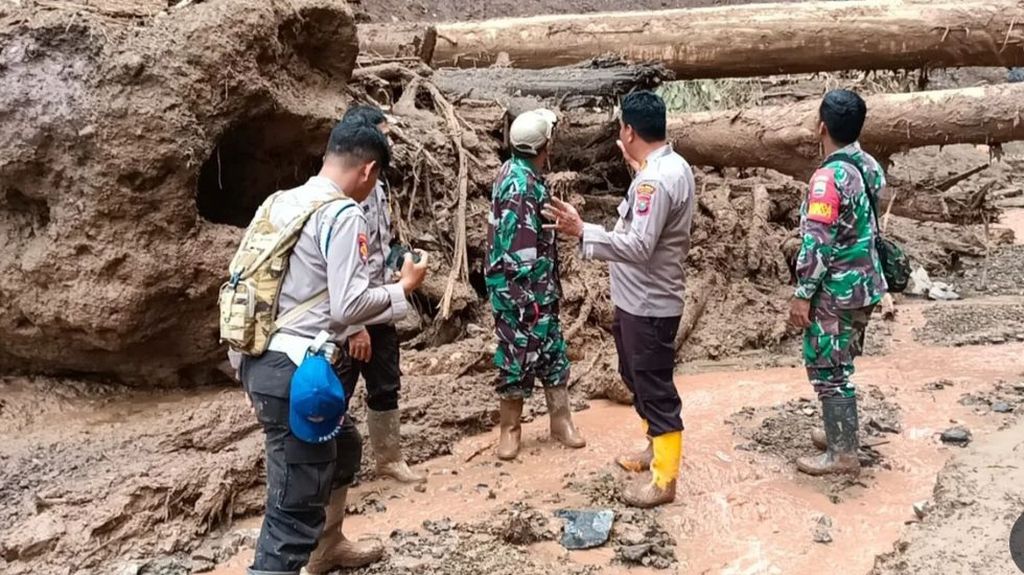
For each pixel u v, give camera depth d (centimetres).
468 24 1089
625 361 447
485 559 396
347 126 335
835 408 465
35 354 513
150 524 414
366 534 422
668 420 435
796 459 492
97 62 455
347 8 579
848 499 444
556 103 830
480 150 742
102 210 470
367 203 424
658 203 407
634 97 426
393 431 473
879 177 456
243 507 448
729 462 491
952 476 449
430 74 838
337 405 307
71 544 390
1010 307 781
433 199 690
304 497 323
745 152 872
